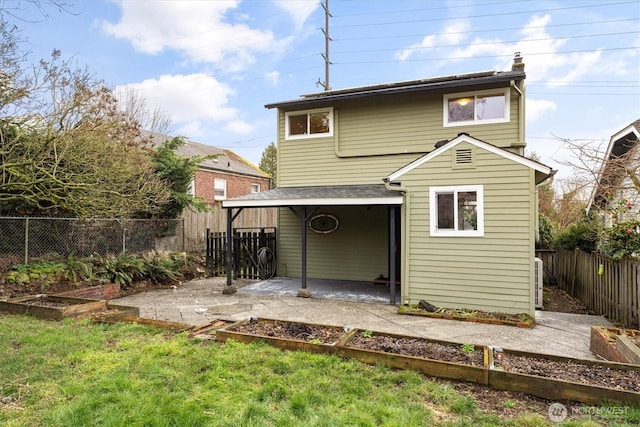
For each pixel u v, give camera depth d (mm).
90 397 3168
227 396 3244
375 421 2855
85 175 8523
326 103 10141
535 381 3270
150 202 11203
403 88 8977
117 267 9000
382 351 4156
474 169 6859
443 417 2938
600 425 2777
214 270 11281
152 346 4426
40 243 8477
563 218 15625
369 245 10117
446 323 6145
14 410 2979
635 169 7168
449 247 7008
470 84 8492
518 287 6543
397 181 7371
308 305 7395
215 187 19734
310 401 3162
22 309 6043
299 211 10812
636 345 3977
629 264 6020
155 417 2873
